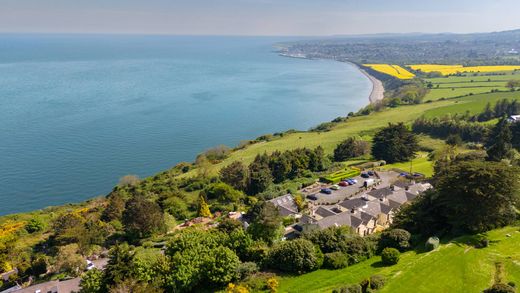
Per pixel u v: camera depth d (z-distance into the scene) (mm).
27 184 125500
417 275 43969
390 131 123750
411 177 102438
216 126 198125
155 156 154375
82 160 145500
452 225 54031
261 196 96062
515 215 53094
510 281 41031
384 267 47531
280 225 62531
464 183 51344
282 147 153125
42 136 167625
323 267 49219
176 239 54875
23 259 70438
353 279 45531
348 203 81750
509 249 47156
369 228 73188
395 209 73500
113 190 117500
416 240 52656
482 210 50312
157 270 47594
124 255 48500
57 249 71500
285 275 48375
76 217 81250
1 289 62750
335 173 110750
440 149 119375
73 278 60969
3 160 141500
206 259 47938
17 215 98188
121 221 83875
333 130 180375
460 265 44906
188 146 167750
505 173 50375
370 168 115438
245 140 176250
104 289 45844
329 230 54656
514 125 114312
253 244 54594
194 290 48000
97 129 180750
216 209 91438
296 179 108875
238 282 47500
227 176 105625
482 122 152500
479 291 40156
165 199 95250
